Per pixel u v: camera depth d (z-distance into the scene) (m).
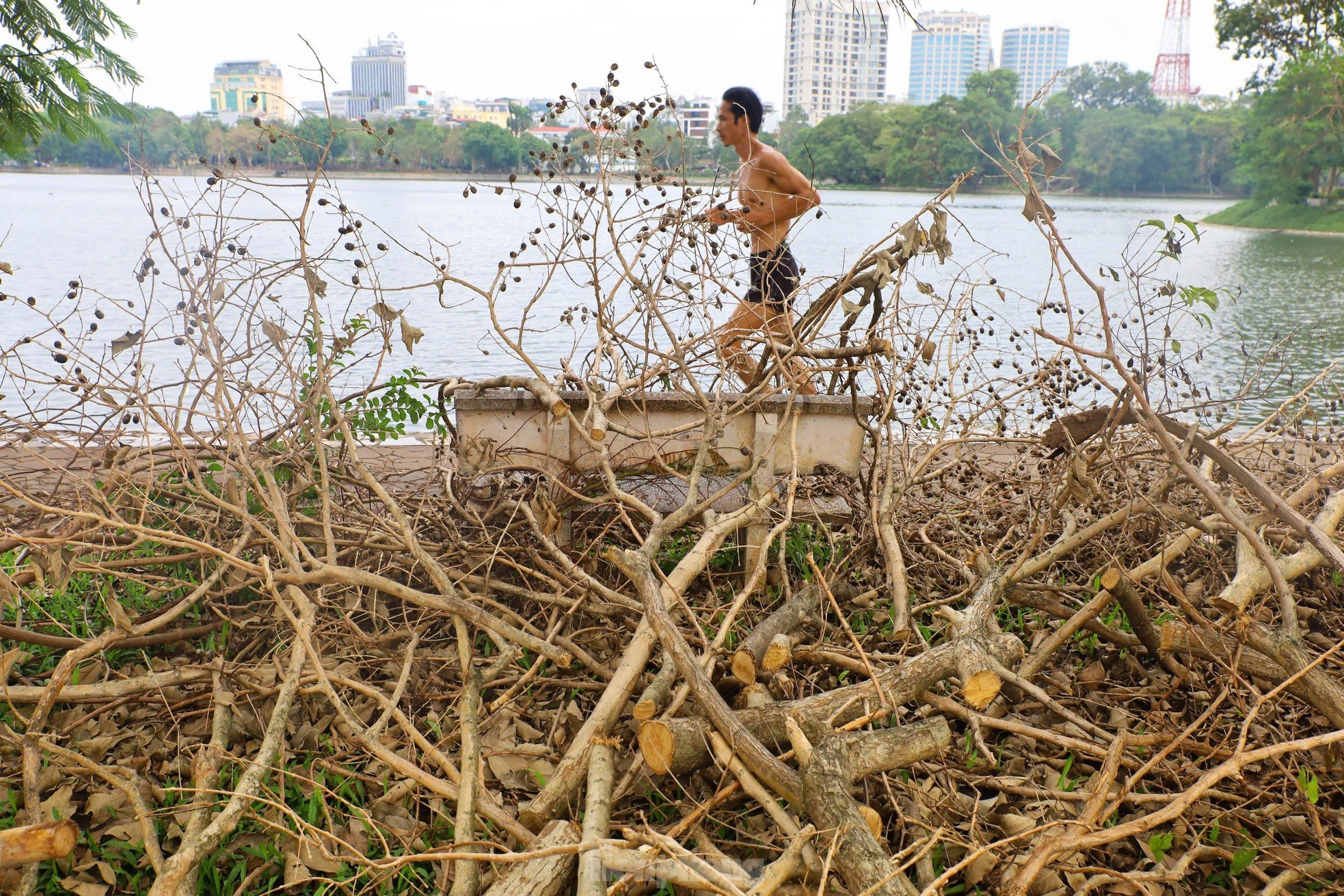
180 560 3.21
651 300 3.42
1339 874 2.37
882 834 2.29
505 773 2.70
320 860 2.33
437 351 8.68
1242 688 2.84
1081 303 11.91
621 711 2.59
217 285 3.28
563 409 3.39
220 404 3.09
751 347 4.03
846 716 2.56
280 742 2.45
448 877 2.30
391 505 3.06
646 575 2.67
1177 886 2.29
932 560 3.76
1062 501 3.18
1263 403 6.94
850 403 3.53
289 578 2.73
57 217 27.84
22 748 2.42
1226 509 2.75
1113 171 87.06
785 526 3.02
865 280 3.42
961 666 2.57
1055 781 2.71
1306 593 3.65
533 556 3.40
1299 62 54.69
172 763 2.69
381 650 3.18
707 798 2.59
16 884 2.14
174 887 1.90
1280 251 33.25
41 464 4.54
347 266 13.73
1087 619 2.99
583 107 3.39
